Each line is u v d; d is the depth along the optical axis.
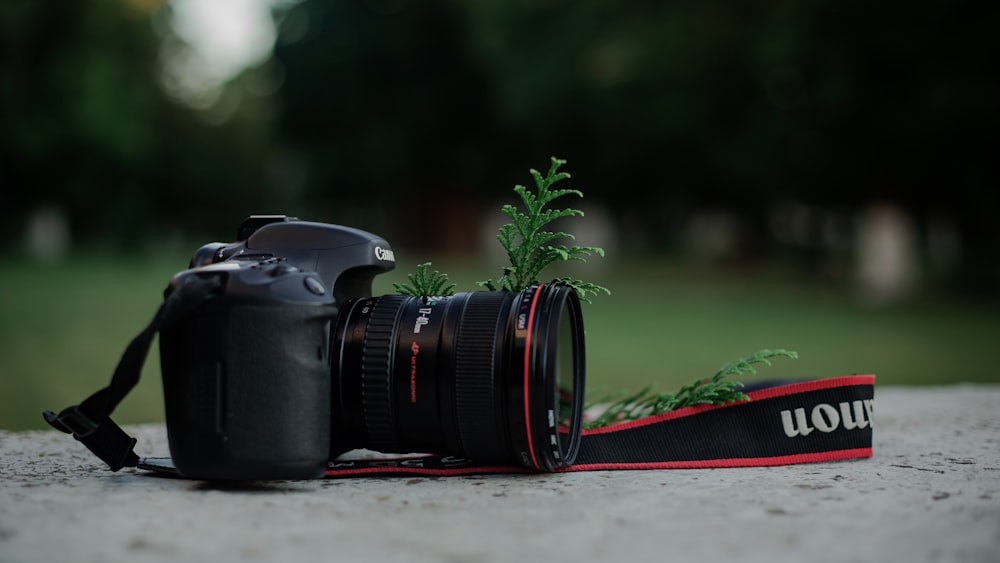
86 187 6.96
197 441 0.65
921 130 3.42
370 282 0.75
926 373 1.63
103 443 0.69
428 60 6.93
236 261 0.69
